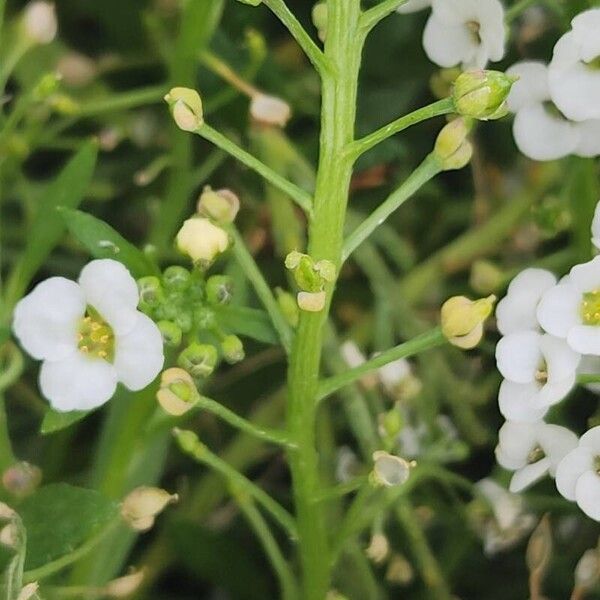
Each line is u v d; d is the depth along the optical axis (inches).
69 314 3.2
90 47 4.7
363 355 4.1
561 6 3.7
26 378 4.2
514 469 3.4
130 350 3.2
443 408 4.3
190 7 3.9
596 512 3.2
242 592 4.0
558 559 3.9
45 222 3.6
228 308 3.4
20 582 3.3
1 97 4.0
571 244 4.1
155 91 4.1
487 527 3.9
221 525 4.1
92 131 4.6
